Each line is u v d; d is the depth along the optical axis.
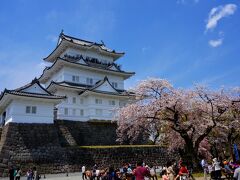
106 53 53.41
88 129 39.59
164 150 38.12
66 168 30.23
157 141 39.47
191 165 23.61
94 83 48.03
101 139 39.94
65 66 45.34
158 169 33.84
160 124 26.94
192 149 24.27
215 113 24.77
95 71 48.56
